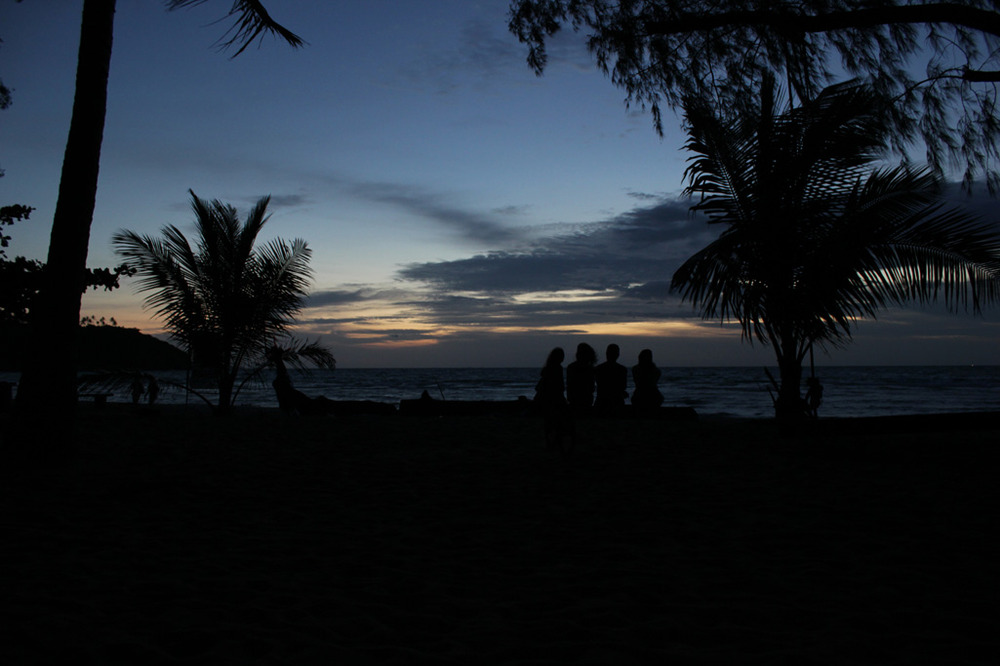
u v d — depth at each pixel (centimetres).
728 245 865
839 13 851
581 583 341
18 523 469
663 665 244
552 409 772
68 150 755
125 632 273
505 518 491
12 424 724
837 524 454
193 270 1478
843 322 844
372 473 679
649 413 1183
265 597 320
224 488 603
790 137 841
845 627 277
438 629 284
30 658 248
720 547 406
